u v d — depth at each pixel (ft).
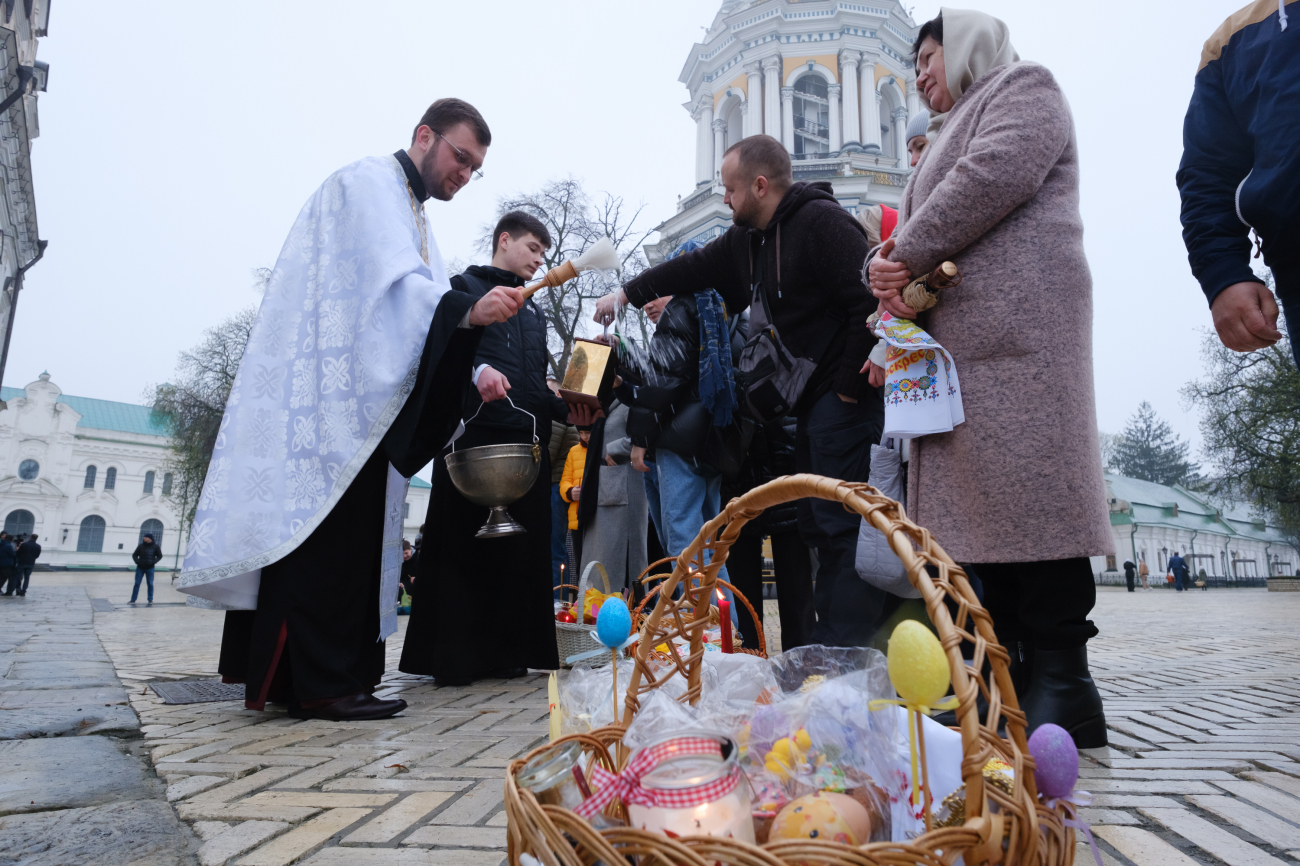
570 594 15.20
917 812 3.30
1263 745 6.62
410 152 10.07
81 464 220.43
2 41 53.21
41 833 4.51
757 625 5.00
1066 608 6.14
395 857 4.16
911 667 2.77
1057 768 3.08
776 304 9.12
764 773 3.19
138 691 10.28
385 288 8.52
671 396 11.26
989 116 6.34
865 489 3.29
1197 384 94.17
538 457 10.46
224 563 8.16
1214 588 147.02
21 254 82.64
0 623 25.46
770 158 9.37
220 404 85.76
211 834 4.51
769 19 81.97
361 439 8.36
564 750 3.33
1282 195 4.90
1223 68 5.69
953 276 6.05
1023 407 5.99
